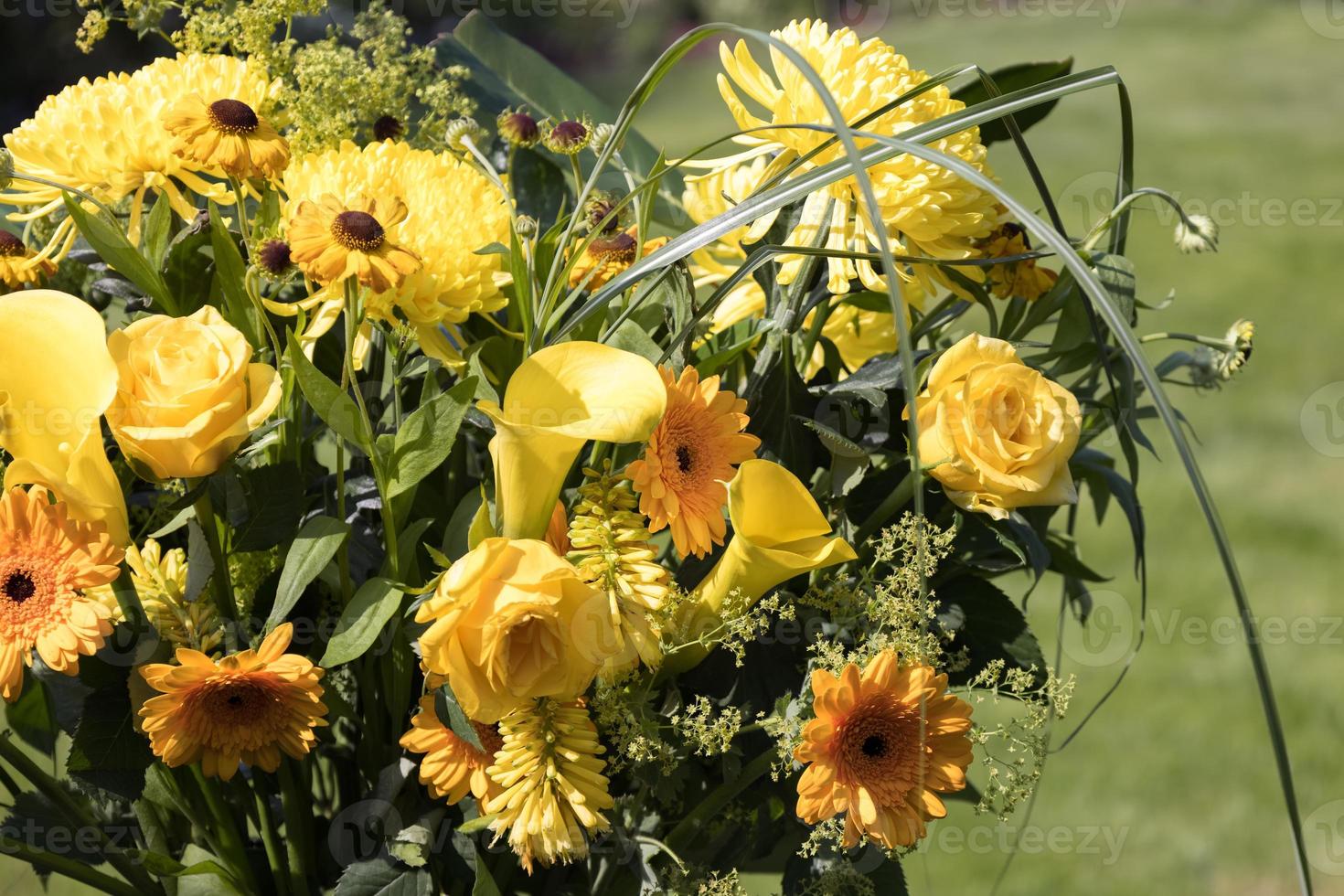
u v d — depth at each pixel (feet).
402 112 6.96
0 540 6.12
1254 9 65.10
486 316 6.58
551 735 6.20
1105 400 6.87
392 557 6.28
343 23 7.20
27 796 6.52
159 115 6.48
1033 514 6.82
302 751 6.26
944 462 6.39
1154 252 36.04
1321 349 28.81
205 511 6.30
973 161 6.63
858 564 6.61
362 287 6.23
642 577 6.20
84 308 6.14
